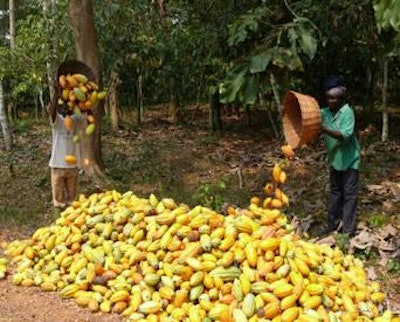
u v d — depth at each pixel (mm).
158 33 12047
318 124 4676
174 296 4039
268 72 4691
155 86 15500
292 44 4180
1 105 10992
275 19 5289
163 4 11438
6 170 9211
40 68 12211
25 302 4406
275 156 9977
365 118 13594
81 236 4832
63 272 4699
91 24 8008
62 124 5738
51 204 7316
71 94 5293
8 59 12000
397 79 15102
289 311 3707
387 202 6965
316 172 8680
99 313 4203
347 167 5676
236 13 8836
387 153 9648
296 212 6766
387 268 5051
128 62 12930
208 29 9773
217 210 6691
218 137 12344
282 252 4062
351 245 5371
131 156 10281
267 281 3932
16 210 7113
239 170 8398
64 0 10938
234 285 3910
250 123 14352
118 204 5020
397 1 3324
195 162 9883
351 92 13648
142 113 15734
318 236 6008
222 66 10445
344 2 6820
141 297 4141
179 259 4168
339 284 4094
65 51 11039
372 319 3906
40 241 5117
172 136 12562
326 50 10016
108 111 15492
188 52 11609
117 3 11234
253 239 4270
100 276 4426
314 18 7004
